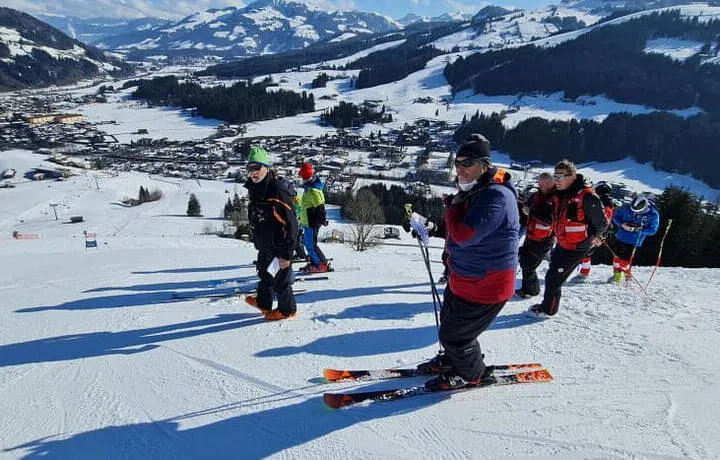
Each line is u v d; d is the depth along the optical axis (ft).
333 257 30.32
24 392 10.48
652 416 8.77
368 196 122.42
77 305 17.47
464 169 8.23
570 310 15.03
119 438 8.66
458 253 8.87
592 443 8.00
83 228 153.17
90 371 11.44
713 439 8.03
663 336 12.61
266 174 13.60
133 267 25.91
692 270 22.57
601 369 10.77
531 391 9.84
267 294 14.84
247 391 10.23
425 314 15.31
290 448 8.21
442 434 8.45
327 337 13.23
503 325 13.97
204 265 26.27
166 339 13.41
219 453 8.16
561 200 13.74
